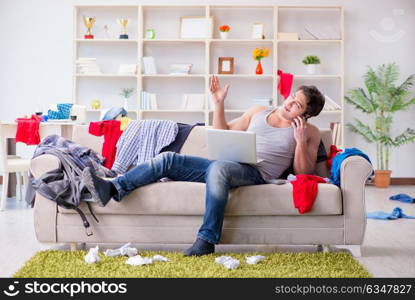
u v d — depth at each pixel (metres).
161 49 7.19
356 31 7.14
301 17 7.12
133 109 7.14
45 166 3.04
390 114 7.16
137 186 2.95
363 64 7.15
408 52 7.14
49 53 7.14
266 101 6.89
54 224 3.00
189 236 2.98
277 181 3.03
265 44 7.13
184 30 7.01
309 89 3.18
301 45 7.14
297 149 3.15
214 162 2.94
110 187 2.90
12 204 5.16
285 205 2.94
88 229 2.99
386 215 4.52
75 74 6.93
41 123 5.01
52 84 7.15
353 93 6.86
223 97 3.39
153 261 2.79
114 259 2.83
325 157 3.37
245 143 2.92
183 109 6.92
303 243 2.98
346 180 2.99
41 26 7.12
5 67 7.13
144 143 3.55
